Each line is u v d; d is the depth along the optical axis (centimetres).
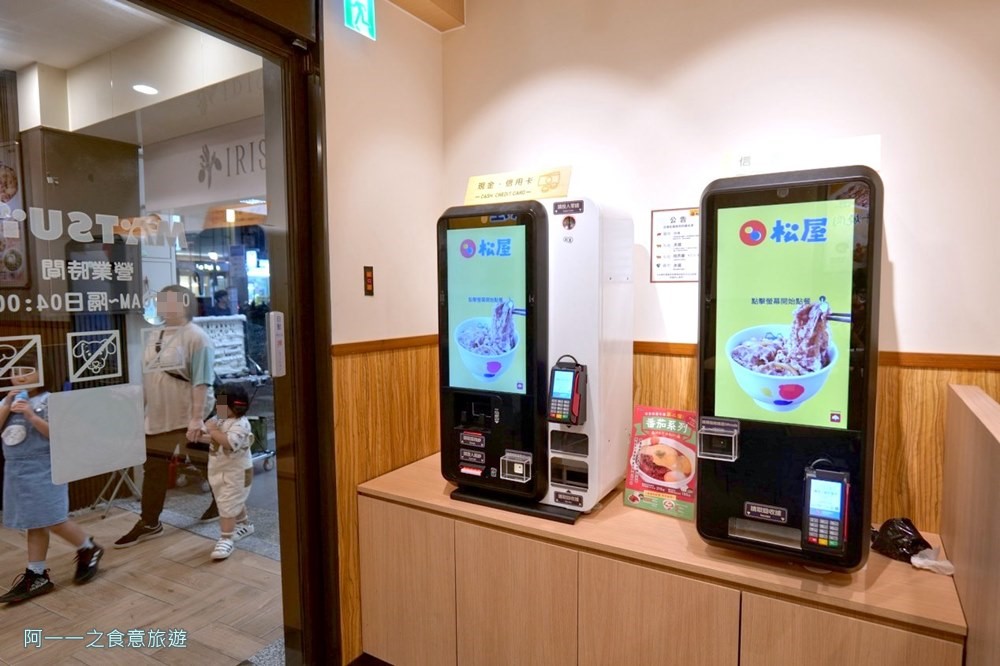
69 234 146
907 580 134
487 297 180
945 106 157
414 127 235
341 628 203
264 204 198
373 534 203
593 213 167
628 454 196
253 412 215
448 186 252
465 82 246
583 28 216
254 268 200
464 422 191
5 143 135
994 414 114
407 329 232
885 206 165
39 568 151
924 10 158
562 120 223
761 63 182
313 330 197
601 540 157
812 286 132
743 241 139
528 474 175
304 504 196
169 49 172
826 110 173
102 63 156
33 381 139
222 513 205
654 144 203
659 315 205
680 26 196
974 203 155
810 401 133
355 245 206
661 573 147
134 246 163
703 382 146
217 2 160
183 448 185
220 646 195
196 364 184
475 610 181
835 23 170
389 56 221
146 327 167
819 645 128
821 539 127
